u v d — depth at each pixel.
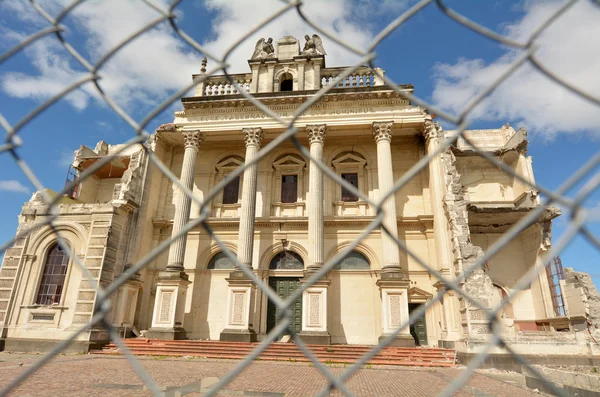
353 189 2.04
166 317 21.02
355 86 24.97
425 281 22.95
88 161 28.95
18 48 2.17
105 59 2.26
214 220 25.48
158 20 2.23
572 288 19.86
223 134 26.02
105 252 19.77
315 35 28.44
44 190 2.07
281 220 24.94
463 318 18.42
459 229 20.25
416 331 22.03
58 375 10.72
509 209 22.83
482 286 18.25
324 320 20.36
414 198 25.19
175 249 22.73
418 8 1.99
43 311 18.80
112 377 10.70
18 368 12.04
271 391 9.23
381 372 14.16
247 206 23.12
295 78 26.67
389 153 23.59
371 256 23.88
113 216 20.62
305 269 22.25
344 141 27.30
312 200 23.11
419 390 9.95
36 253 19.98
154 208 25.92
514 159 26.22
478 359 1.73
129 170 24.12
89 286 19.05
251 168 24.08
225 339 20.33
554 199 1.60
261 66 27.20
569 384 9.60
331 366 15.64
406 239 24.00
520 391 10.10
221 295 24.25
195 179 27.69
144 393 8.52
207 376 11.62
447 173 22.08
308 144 27.64
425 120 24.09
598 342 16.38
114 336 1.88
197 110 26.16
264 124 25.16
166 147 28.20
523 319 23.61
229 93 27.00
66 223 20.55
